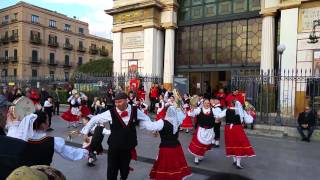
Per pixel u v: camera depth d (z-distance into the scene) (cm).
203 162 854
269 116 1466
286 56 1641
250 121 820
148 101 2030
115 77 2064
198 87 2153
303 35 1595
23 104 373
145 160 863
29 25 5466
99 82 2131
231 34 1984
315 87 1352
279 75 1459
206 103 830
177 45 2212
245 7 1922
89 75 2278
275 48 1762
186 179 712
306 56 1586
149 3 2112
